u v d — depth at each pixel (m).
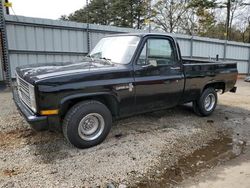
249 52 19.61
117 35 4.63
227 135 4.71
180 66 4.71
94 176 3.02
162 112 5.95
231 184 3.03
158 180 3.06
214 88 5.81
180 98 4.90
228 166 3.49
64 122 3.51
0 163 3.24
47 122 3.23
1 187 2.73
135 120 5.23
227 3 28.00
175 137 4.39
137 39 4.13
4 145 3.78
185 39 14.97
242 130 5.01
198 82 5.12
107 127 3.85
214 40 16.61
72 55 10.35
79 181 2.91
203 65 5.16
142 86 4.08
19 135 4.17
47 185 2.80
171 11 28.47
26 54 9.20
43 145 3.80
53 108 3.22
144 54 4.12
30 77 3.33
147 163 3.42
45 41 9.55
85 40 10.61
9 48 8.78
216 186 2.97
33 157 3.43
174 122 5.24
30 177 2.94
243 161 3.66
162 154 3.72
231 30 31.98
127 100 3.96
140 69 4.05
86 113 3.54
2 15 8.26
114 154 3.60
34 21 9.07
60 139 4.04
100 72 3.60
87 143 3.67
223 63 5.73
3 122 4.77
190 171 3.32
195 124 5.18
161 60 4.40
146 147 3.89
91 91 3.50
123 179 3.02
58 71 3.47
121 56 4.13
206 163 3.56
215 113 6.17
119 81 3.78
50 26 9.52
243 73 19.55
